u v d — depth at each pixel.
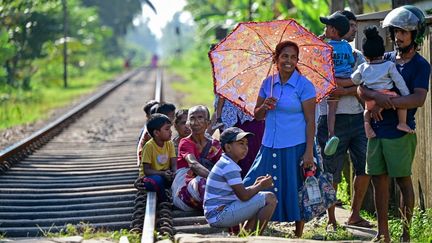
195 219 11.54
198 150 12.38
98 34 97.94
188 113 12.45
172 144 12.85
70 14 77.25
